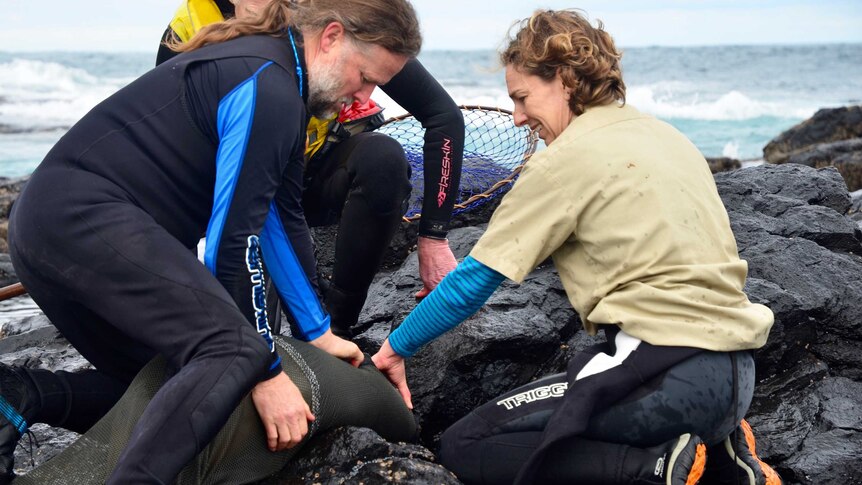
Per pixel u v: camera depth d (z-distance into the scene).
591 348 2.58
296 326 2.86
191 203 2.55
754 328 2.44
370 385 2.83
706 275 2.40
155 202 2.48
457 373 3.31
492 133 5.64
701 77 45.38
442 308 2.67
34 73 37.53
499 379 3.37
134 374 2.79
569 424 2.35
